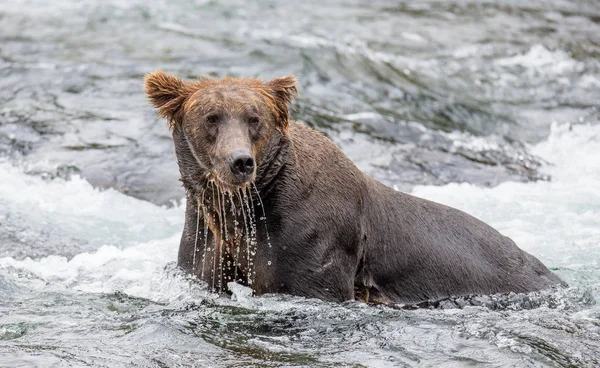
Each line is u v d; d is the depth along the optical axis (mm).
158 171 16156
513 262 11680
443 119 20547
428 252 11188
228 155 9219
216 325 9742
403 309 10594
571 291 11625
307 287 10062
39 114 17953
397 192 11430
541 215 14852
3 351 8891
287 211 9984
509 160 18281
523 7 30469
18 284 11344
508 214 14930
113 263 12359
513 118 21219
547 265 12680
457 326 9945
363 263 10750
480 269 11430
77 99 18797
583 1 31625
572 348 9281
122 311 10273
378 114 19703
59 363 8539
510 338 9531
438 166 17484
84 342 9188
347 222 10320
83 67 20641
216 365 8602
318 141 10531
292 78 10250
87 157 16438
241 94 9766
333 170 10414
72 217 14398
